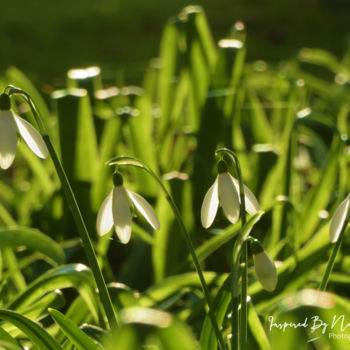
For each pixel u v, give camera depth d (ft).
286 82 6.16
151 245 4.68
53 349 3.85
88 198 4.67
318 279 4.42
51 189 5.04
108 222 3.82
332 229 3.81
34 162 4.99
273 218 4.60
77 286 4.15
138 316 3.54
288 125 5.23
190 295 4.43
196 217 4.70
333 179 4.65
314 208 4.66
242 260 3.80
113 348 3.54
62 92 4.65
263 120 5.30
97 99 5.13
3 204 5.91
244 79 5.60
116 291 4.17
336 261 4.47
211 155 4.72
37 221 4.78
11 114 3.78
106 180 4.66
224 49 4.75
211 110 4.71
